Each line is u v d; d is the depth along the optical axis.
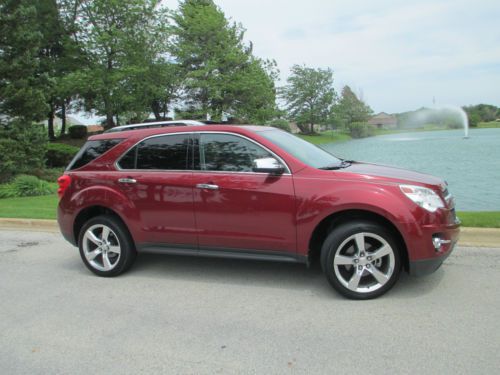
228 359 3.38
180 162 5.09
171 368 3.29
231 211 4.76
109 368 3.33
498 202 11.16
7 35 16.22
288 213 4.52
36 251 7.07
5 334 3.99
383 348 3.43
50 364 3.43
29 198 13.66
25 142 16.50
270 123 33.41
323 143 63.00
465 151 29.02
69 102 36.09
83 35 28.42
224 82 28.98
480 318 3.88
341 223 4.51
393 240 4.29
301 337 3.68
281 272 5.39
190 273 5.53
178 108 33.53
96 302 4.70
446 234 4.27
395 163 22.28
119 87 26.98
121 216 5.29
